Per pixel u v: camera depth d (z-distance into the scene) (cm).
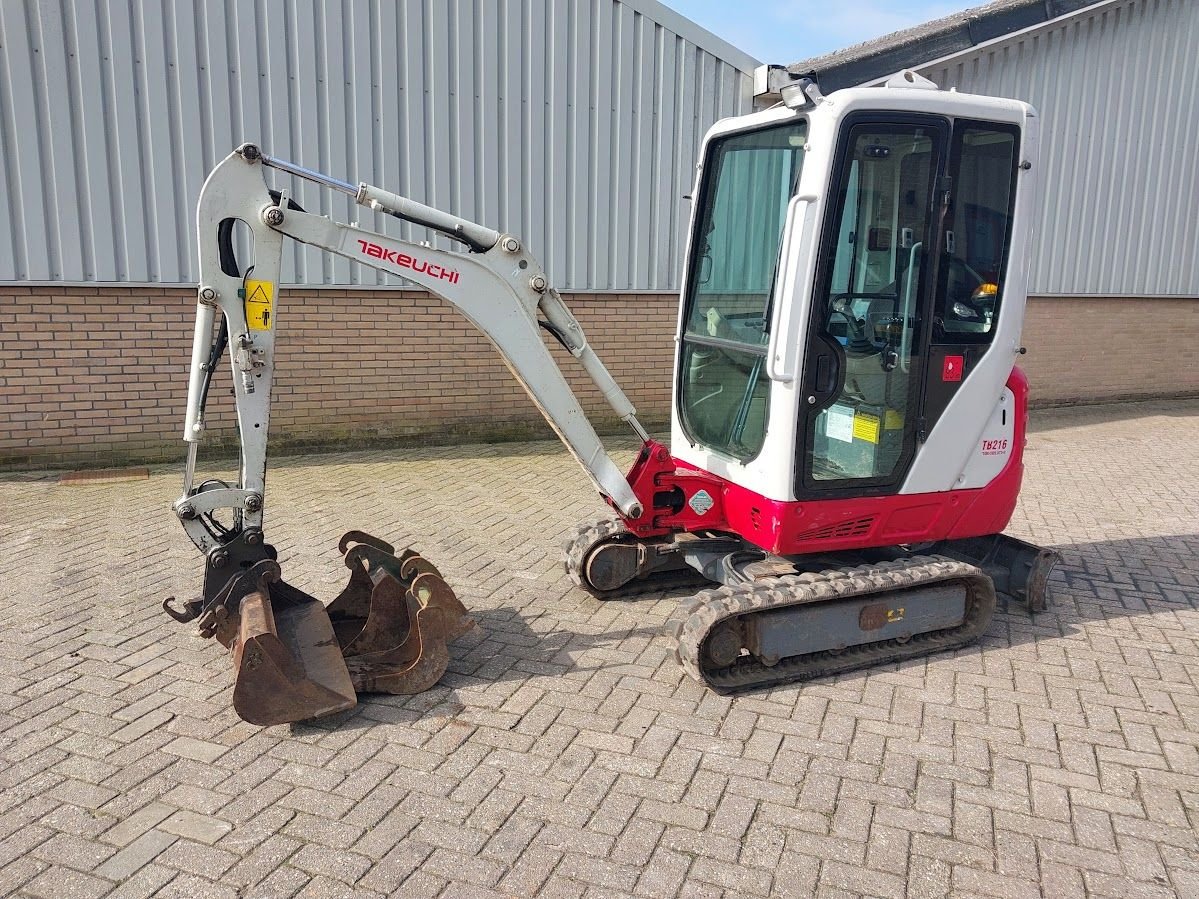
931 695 428
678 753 375
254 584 412
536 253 931
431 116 866
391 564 479
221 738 382
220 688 424
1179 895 298
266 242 396
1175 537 679
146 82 772
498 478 819
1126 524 713
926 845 321
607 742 383
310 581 557
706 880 301
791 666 440
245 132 811
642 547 518
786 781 357
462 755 372
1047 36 1099
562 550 625
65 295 780
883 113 413
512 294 436
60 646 464
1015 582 528
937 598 465
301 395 873
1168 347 1291
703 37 955
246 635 378
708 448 506
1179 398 1318
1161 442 1033
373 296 877
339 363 880
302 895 291
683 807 339
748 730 394
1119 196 1199
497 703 414
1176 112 1206
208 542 411
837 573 443
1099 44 1133
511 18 877
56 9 738
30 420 791
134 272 793
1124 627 510
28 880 296
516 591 550
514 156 903
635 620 510
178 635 479
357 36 829
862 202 425
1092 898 296
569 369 980
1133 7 1141
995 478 485
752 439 469
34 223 759
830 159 407
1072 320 1213
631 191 959
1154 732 398
